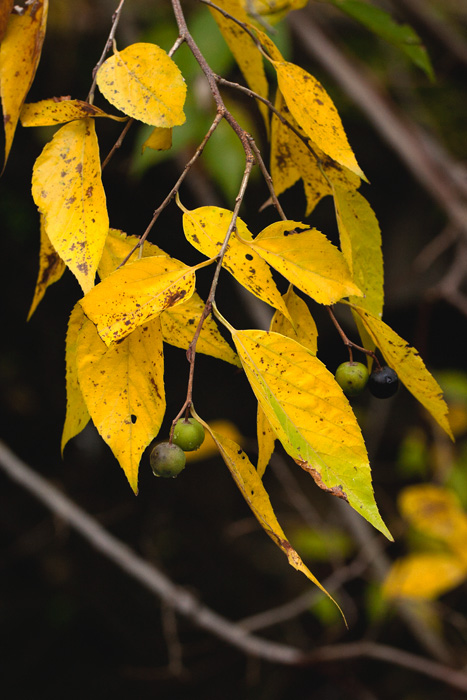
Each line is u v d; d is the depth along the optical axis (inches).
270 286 19.5
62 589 72.5
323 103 20.3
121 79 19.7
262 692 69.5
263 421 19.6
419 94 57.2
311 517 46.1
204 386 73.0
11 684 70.1
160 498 75.7
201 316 19.4
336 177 21.4
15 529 71.2
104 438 19.2
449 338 68.8
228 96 46.5
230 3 22.6
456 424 46.1
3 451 42.8
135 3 50.5
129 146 57.9
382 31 26.3
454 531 36.1
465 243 41.6
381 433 62.3
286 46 32.5
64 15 54.9
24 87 20.0
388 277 66.2
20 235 66.7
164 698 71.6
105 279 19.0
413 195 66.1
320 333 64.2
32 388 74.2
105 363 19.3
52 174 19.6
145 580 41.6
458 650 50.1
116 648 73.0
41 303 72.6
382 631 65.6
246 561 75.6
